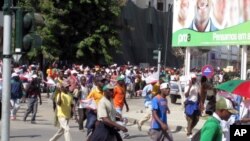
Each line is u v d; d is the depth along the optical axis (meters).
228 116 11.59
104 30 70.69
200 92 27.23
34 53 65.56
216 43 41.28
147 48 84.81
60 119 22.02
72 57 70.69
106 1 71.00
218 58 89.50
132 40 82.00
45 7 67.38
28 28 13.99
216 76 58.81
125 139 26.11
